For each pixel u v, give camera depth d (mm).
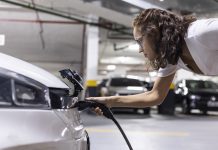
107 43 20781
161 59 1580
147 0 10242
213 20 1510
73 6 11484
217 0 10180
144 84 14719
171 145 6641
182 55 1652
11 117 1631
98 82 16250
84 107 1964
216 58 1564
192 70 1738
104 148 6113
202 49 1547
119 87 14250
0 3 12633
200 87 14758
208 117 13133
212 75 1692
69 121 1833
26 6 11625
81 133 1953
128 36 18672
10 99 1676
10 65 1784
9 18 15406
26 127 1645
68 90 1916
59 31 16484
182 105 14688
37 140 1643
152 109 17922
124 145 6469
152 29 1552
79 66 19031
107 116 1985
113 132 8070
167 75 1842
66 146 1764
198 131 8672
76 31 16438
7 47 17391
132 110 14805
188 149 6289
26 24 15883
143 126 9516
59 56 18828
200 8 10797
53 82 1846
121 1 10250
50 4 11383
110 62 28750
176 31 1549
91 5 11125
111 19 13531
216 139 7430
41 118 1702
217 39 1474
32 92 1735
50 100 1770
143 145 6566
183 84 14820
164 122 10750
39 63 19188
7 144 1561
